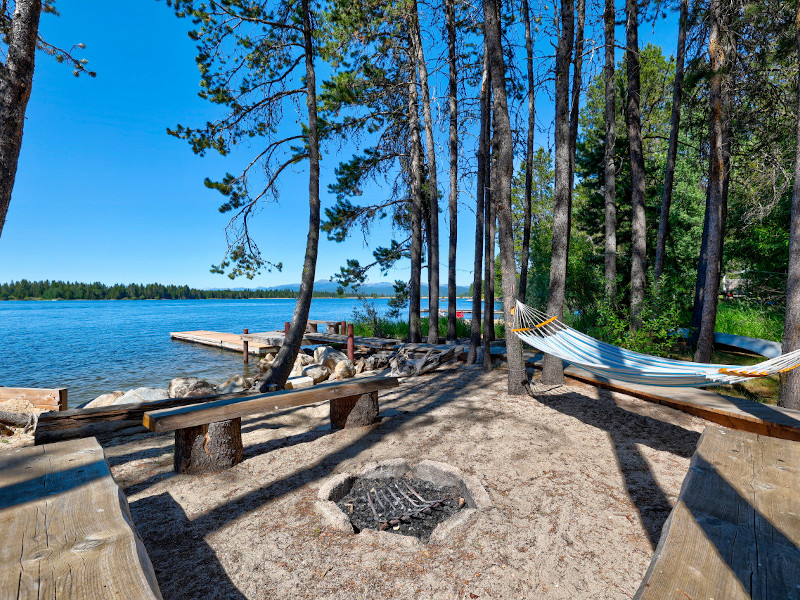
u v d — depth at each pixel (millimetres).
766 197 10414
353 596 2150
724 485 1744
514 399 5922
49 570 1216
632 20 9008
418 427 4809
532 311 4715
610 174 9531
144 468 3807
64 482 1926
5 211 4180
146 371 12227
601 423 4805
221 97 7863
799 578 1119
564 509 2928
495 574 2279
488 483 3352
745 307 12102
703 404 4219
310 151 7320
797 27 5016
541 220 23469
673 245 13586
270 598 2143
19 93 4230
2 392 6086
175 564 2402
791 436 3379
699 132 9727
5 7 5328
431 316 12195
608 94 9516
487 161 9141
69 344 19609
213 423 3697
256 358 14734
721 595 1050
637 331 7012
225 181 8320
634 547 2484
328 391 4375
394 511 3102
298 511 2984
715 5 6523
